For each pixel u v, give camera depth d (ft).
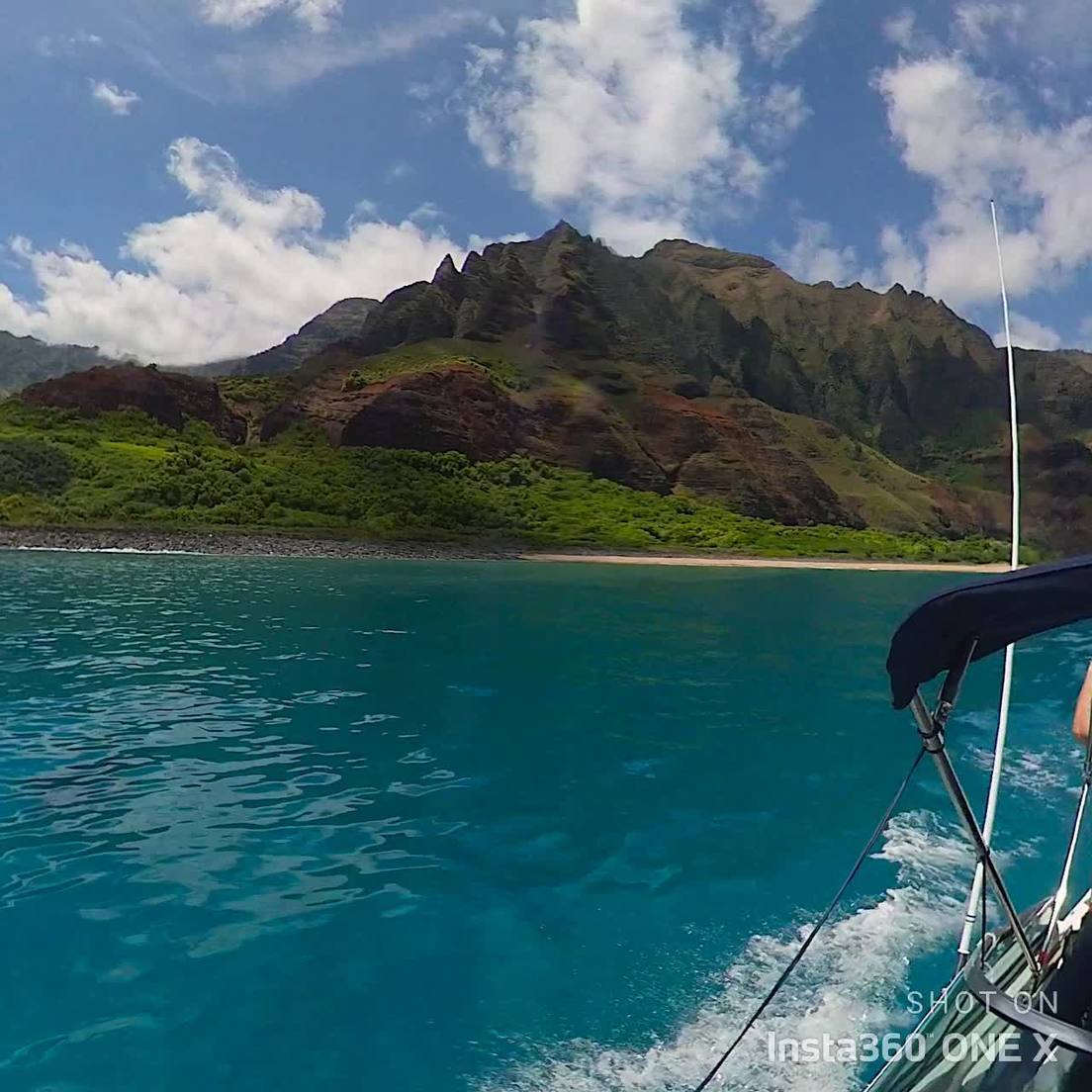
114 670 49.44
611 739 38.65
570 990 18.40
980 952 10.83
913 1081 9.75
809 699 47.85
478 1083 15.33
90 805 28.78
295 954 19.74
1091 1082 8.55
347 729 38.73
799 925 21.50
